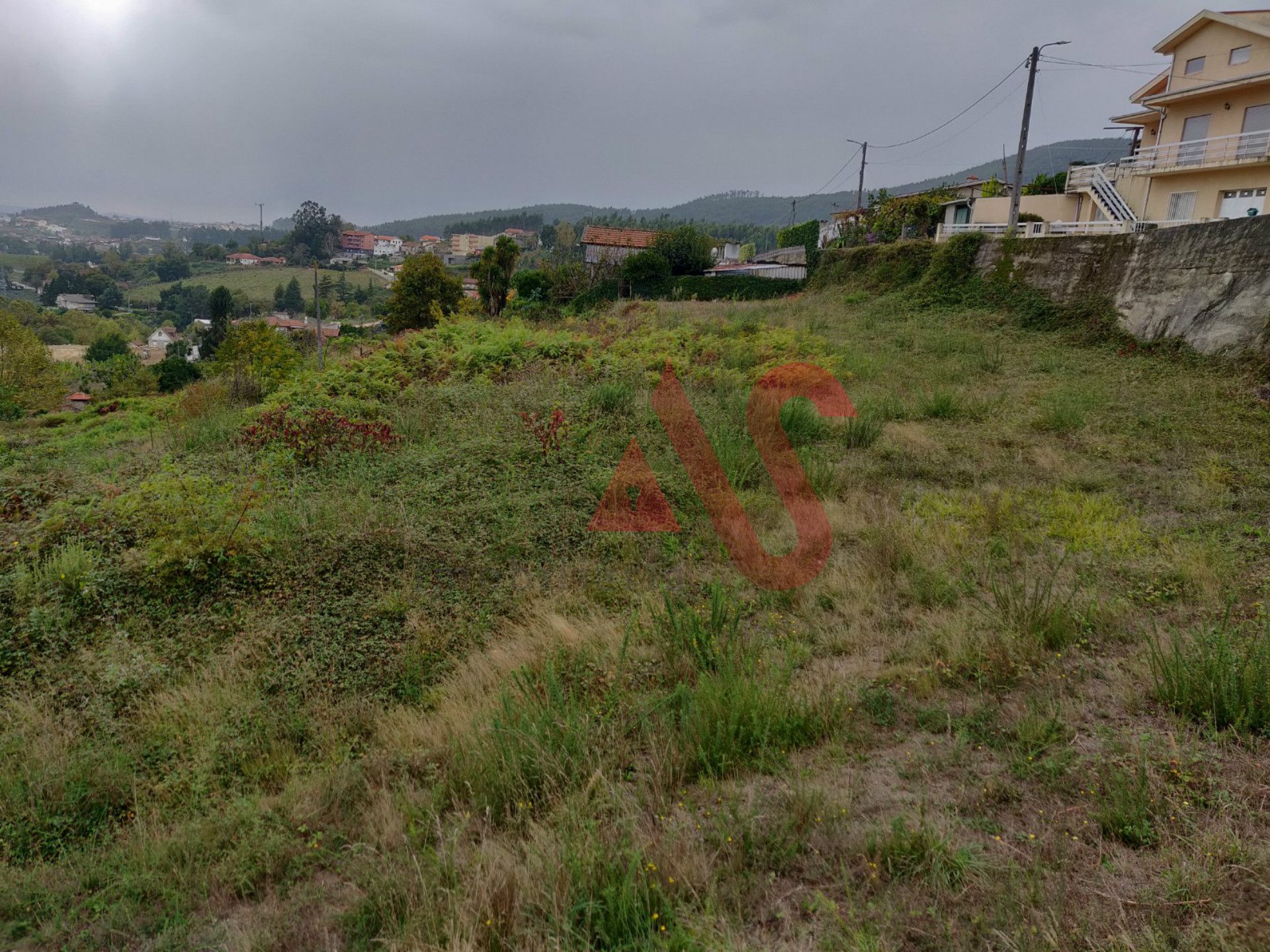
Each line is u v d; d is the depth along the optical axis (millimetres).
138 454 10328
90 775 4004
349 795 3852
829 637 5219
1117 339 16094
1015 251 19812
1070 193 26297
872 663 4816
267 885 3252
